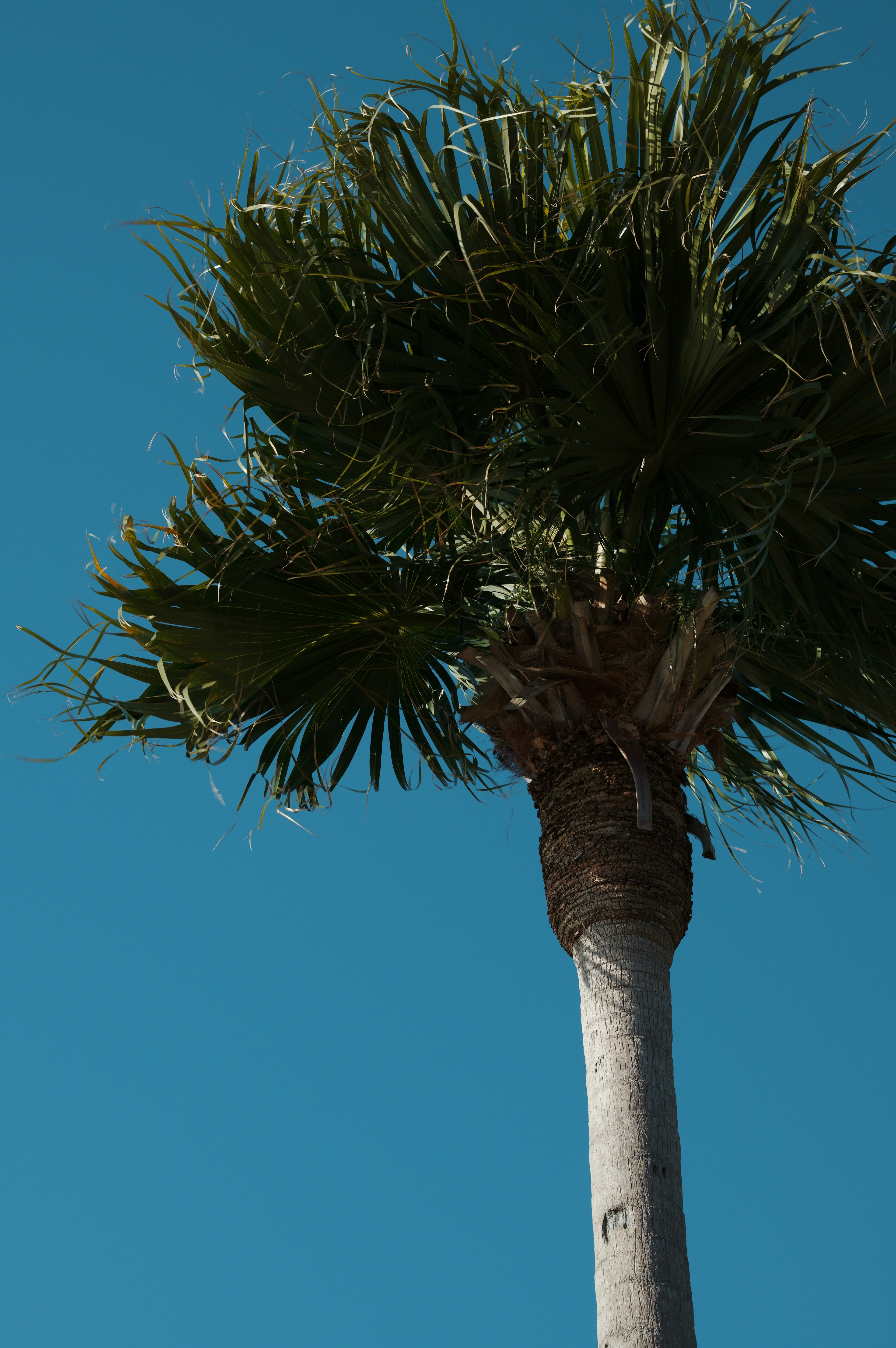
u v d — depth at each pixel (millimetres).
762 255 5180
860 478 5391
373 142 5262
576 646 5328
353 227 5570
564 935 5020
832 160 5059
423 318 5316
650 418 5227
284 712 6145
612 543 5559
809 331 5105
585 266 5168
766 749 6301
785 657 5883
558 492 5406
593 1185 4387
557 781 5230
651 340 5004
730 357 5016
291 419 5785
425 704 6270
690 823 5262
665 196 4973
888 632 5730
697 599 5418
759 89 5141
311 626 5883
